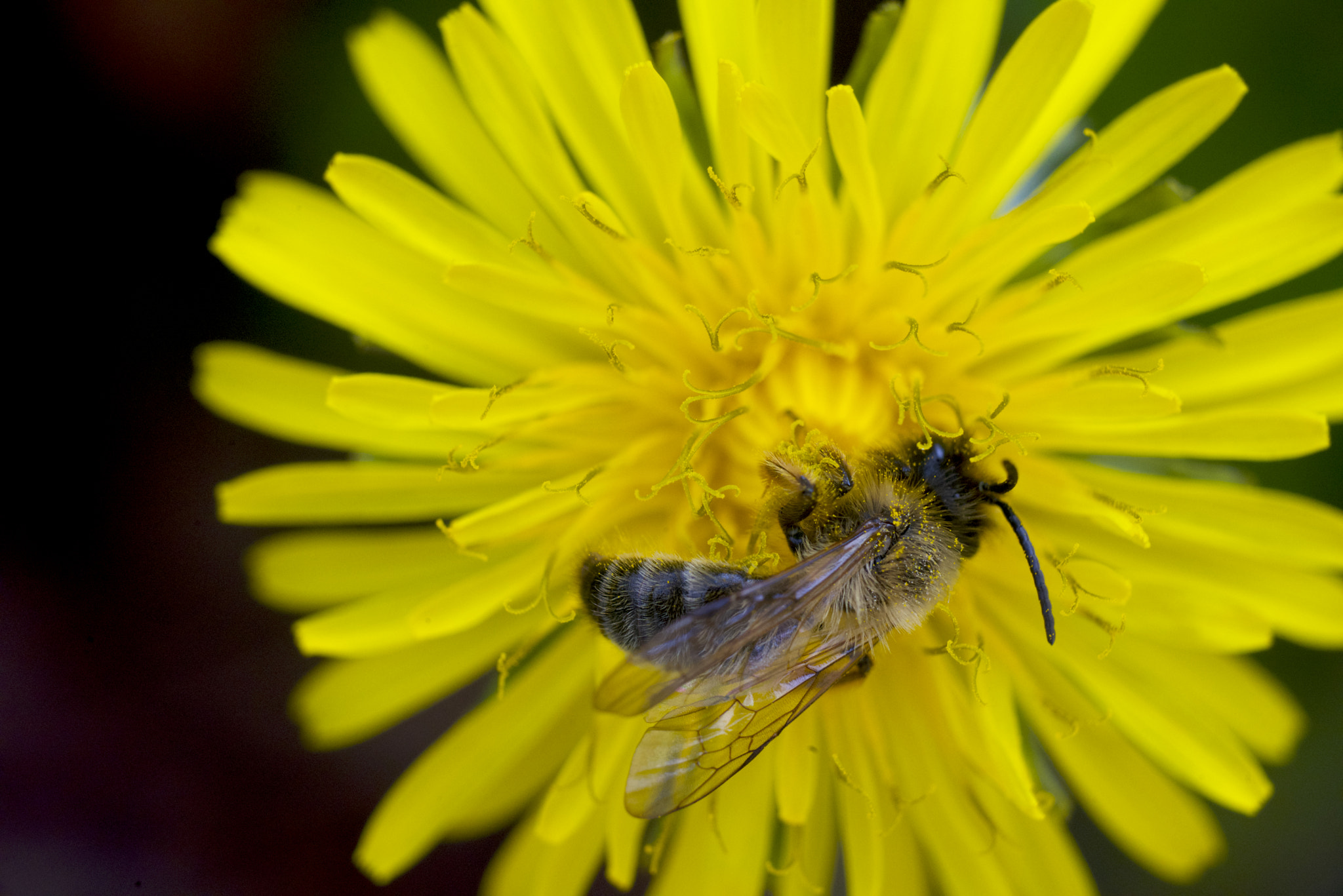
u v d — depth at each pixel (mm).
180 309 116
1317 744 115
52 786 117
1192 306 103
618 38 102
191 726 118
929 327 104
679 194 102
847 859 105
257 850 118
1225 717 105
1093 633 105
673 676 98
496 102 103
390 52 105
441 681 106
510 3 102
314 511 105
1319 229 102
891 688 106
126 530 117
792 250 104
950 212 103
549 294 102
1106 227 103
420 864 119
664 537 105
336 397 102
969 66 102
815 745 105
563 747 106
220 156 115
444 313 104
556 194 103
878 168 103
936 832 105
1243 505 104
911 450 103
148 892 117
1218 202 103
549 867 106
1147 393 102
